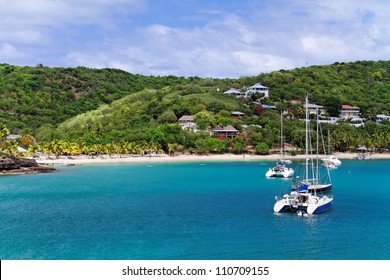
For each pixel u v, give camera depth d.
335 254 61.84
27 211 90.38
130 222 80.06
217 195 109.94
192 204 97.19
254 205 95.50
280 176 147.38
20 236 70.88
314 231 73.50
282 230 74.00
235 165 193.00
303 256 60.88
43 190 119.56
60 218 83.69
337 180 142.12
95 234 71.94
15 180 142.12
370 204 97.00
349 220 81.31
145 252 62.31
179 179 144.00
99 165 193.25
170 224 78.31
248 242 67.06
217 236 70.38
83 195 110.88
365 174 160.50
